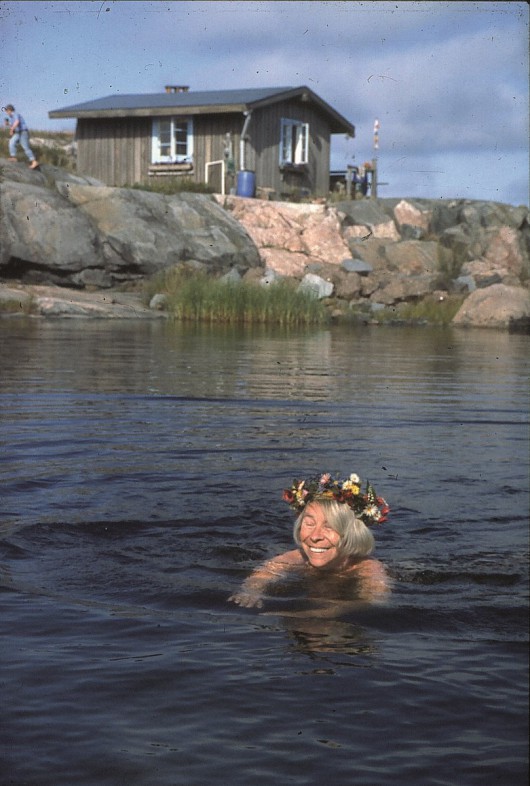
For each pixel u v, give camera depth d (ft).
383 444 30.91
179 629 15.10
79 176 128.26
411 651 14.30
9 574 17.72
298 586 17.30
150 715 12.12
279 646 14.44
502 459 28.68
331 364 59.57
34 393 41.73
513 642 14.74
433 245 136.67
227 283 108.17
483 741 11.51
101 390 43.14
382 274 128.26
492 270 133.69
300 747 11.35
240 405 39.34
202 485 24.77
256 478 25.64
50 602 16.28
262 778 10.70
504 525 21.56
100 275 113.50
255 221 132.98
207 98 144.05
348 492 18.63
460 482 25.58
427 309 116.26
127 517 21.71
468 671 13.55
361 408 39.17
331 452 29.37
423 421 35.86
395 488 24.79
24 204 111.04
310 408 38.86
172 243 118.01
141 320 100.58
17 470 26.04
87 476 25.53
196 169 143.54
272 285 110.01
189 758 11.11
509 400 42.50
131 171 144.77
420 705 12.42
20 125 121.49
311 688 12.91
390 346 77.30
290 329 96.94
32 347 65.82
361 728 11.83
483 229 142.92
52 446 29.43
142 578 17.71
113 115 141.38
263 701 12.50
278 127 148.25
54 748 11.30
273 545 20.06
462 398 43.09
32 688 12.80
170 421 34.73
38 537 20.03
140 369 53.06
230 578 17.84
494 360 65.00
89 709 12.25
